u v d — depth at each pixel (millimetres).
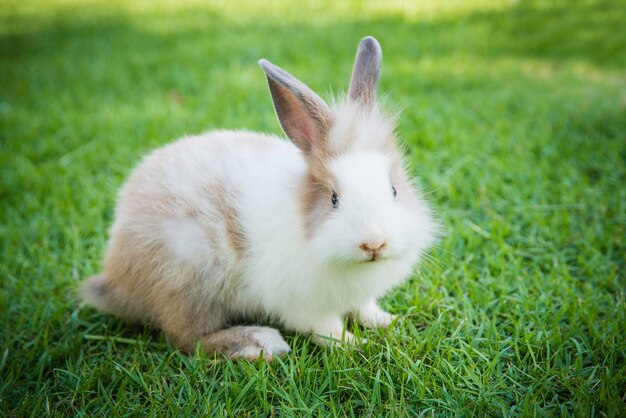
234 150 749
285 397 633
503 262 791
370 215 644
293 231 683
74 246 844
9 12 2061
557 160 985
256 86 1261
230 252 710
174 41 1632
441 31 1671
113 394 666
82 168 999
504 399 640
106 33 1753
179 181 727
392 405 624
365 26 1725
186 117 1124
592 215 871
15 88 1316
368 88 713
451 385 643
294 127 703
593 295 740
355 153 674
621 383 642
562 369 652
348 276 686
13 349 712
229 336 709
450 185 922
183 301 716
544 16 1805
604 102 1165
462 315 727
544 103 1163
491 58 1459
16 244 860
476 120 1101
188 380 660
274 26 1751
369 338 699
